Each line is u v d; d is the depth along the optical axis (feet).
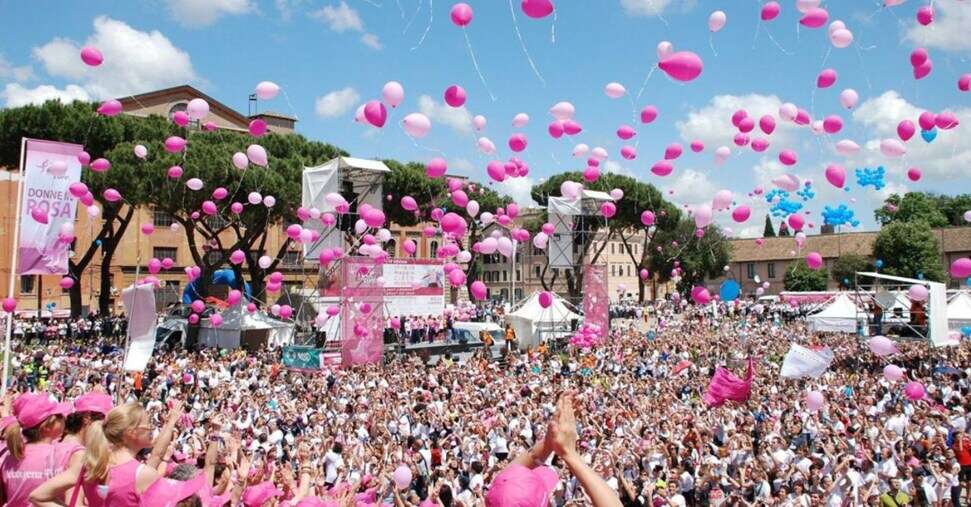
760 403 49.70
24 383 57.16
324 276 85.15
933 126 29.53
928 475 35.45
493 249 43.29
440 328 101.40
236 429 39.55
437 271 102.37
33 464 11.63
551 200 99.96
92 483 10.46
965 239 201.57
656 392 56.34
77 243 143.95
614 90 30.19
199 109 37.06
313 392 55.67
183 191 87.35
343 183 91.45
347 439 40.50
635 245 248.73
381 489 27.30
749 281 243.40
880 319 83.30
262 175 92.68
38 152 42.19
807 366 53.47
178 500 10.34
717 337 99.09
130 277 149.38
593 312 96.84
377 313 77.77
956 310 93.09
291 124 166.71
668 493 31.27
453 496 29.04
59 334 101.40
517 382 62.44
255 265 112.37
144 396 57.06
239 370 68.59
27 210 41.81
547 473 7.38
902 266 176.14
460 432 41.57
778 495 32.22
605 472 32.60
